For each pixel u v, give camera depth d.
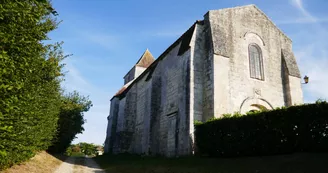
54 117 14.98
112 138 31.70
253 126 10.54
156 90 20.78
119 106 30.22
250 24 18.16
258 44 17.97
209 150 12.67
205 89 15.37
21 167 9.32
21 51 5.68
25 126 7.52
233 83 15.97
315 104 8.66
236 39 17.11
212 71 14.98
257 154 10.37
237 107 15.53
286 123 9.37
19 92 6.26
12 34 5.14
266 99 16.78
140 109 25.22
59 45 9.93
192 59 15.91
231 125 11.58
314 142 8.49
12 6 4.92
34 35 6.33
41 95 9.91
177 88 17.64
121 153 24.64
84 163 18.33
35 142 10.20
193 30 16.84
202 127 13.37
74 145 61.97
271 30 19.00
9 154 7.13
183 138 15.04
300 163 7.93
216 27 16.38
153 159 16.33
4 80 4.95
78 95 26.62
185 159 13.01
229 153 11.45
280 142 9.50
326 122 8.27
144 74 25.27
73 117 24.84
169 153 16.59
